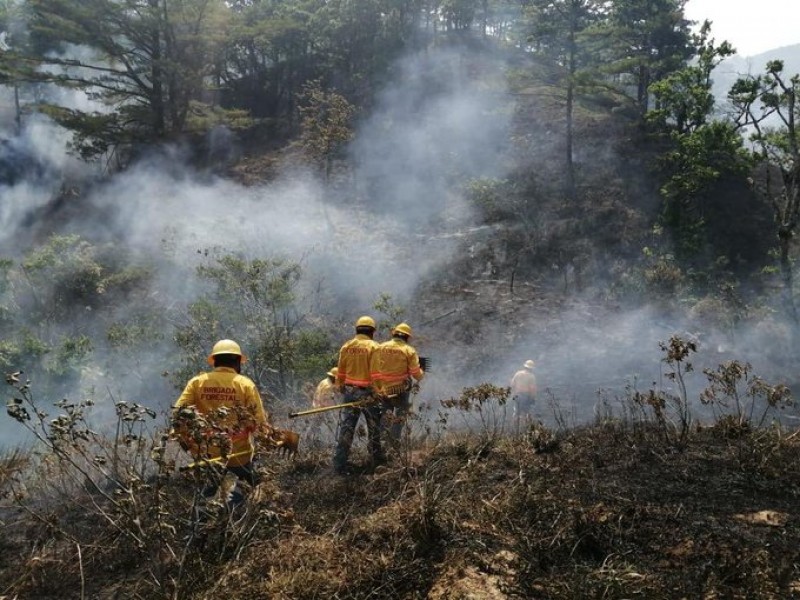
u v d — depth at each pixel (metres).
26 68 29.83
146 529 3.96
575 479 4.77
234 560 3.73
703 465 5.04
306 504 5.11
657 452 5.42
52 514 4.72
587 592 3.29
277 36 36.50
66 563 4.21
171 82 31.00
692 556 3.57
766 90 19.61
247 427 4.46
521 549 3.72
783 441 5.40
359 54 35.72
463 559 3.75
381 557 3.82
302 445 7.16
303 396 10.74
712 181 22.64
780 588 3.24
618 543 3.77
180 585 3.55
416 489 4.52
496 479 5.05
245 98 38.31
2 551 4.53
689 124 24.81
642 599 3.21
